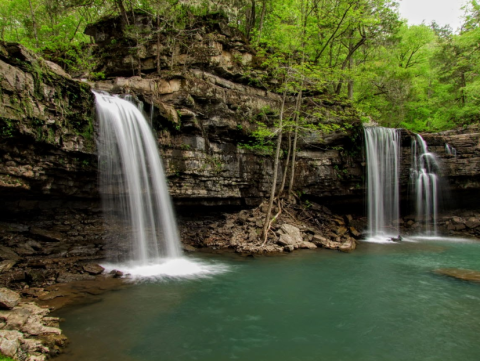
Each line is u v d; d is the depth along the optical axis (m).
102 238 13.01
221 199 18.02
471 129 25.45
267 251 15.84
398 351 6.90
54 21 25.00
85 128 11.20
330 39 23.75
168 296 9.70
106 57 19.62
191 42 19.39
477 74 30.92
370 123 29.47
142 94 13.87
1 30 25.00
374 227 21.95
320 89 21.64
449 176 22.50
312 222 20.05
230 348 6.80
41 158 10.00
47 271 10.38
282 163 21.30
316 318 8.50
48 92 9.70
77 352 6.20
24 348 5.71
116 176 12.53
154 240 13.88
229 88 20.03
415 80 31.77
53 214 12.16
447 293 10.57
